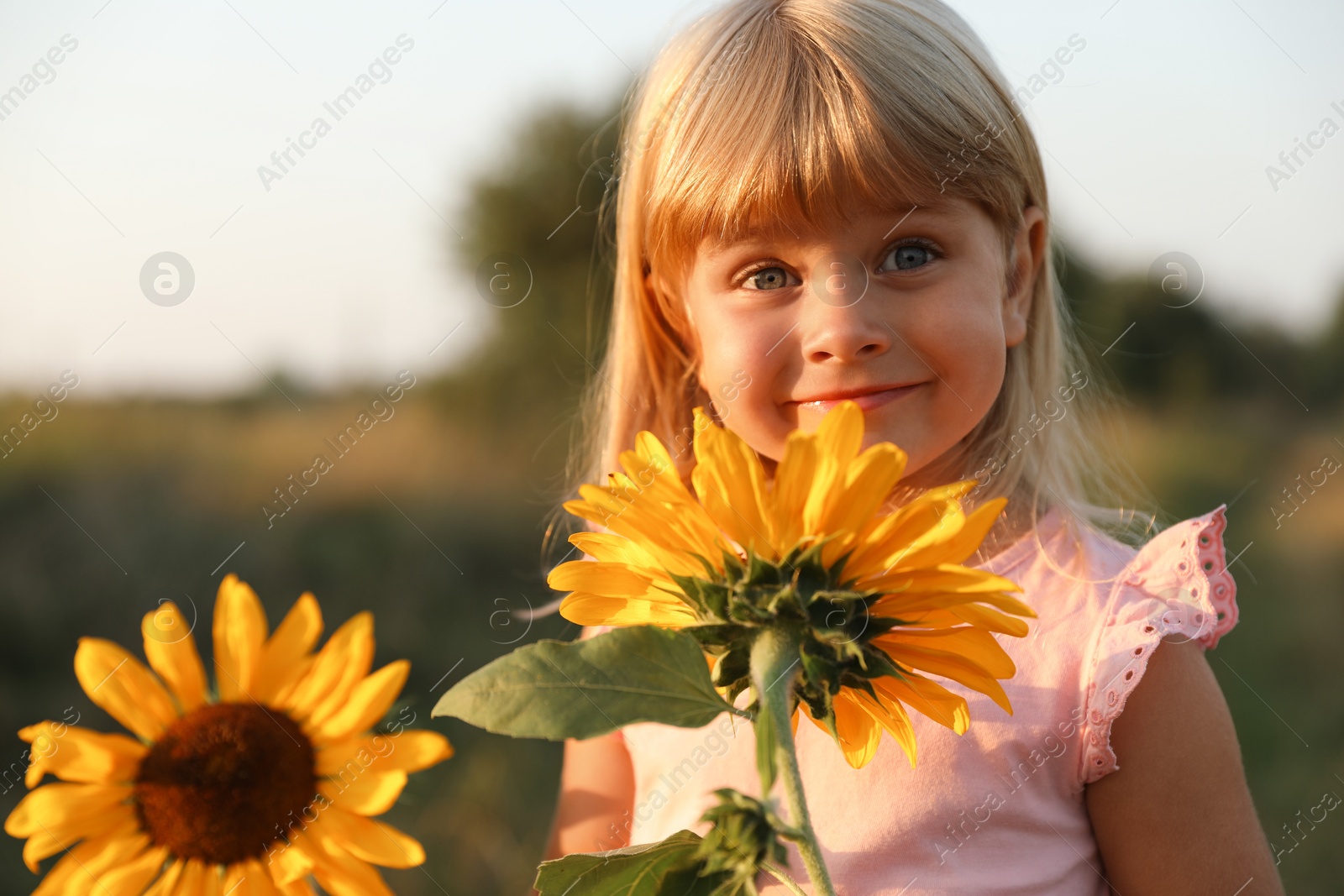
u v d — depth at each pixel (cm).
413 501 280
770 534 104
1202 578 122
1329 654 234
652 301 133
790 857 122
